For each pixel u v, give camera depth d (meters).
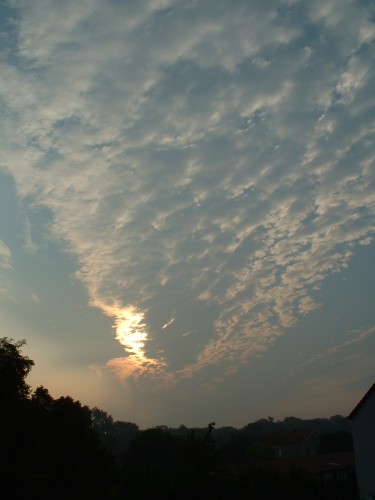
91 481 39.38
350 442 70.69
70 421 41.25
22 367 36.12
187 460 29.33
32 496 33.66
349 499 31.62
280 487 28.19
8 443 32.16
